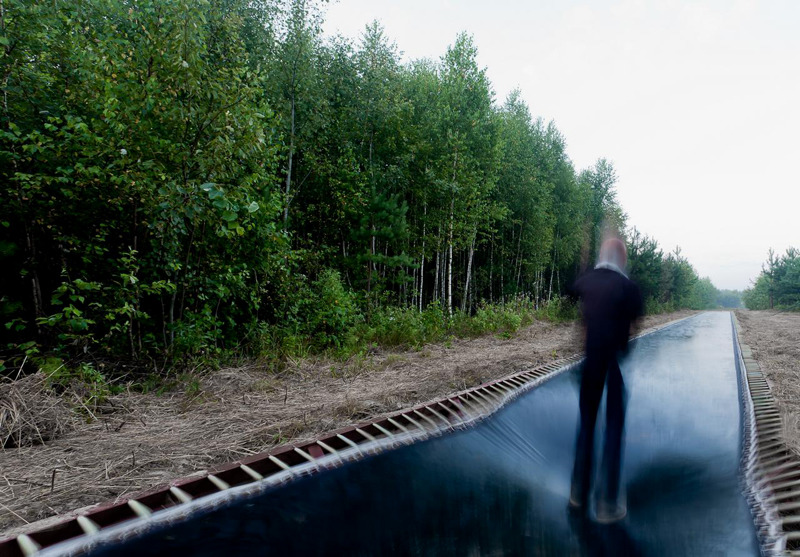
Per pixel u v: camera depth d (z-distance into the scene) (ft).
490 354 30.48
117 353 20.18
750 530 8.86
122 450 12.25
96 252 18.67
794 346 34.06
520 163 77.00
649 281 85.25
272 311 29.50
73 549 8.07
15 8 17.46
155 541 8.57
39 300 18.51
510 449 14.07
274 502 10.26
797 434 13.41
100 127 18.17
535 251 82.43
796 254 128.47
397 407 17.35
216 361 21.91
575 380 23.98
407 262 38.86
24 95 18.22
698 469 11.89
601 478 9.77
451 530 9.07
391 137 51.72
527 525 9.31
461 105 58.18
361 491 10.91
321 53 47.39
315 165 44.55
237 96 20.90
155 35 19.44
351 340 29.84
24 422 12.71
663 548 8.30
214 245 23.98
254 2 41.32
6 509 8.91
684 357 30.94
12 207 17.19
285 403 17.46
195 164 20.70
